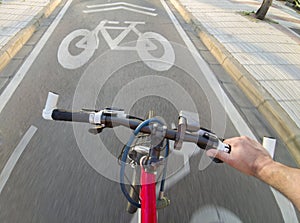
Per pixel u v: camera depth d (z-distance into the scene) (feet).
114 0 34.86
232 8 33.78
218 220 8.91
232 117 13.98
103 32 23.48
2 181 9.56
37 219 8.46
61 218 8.55
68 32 23.11
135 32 24.06
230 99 15.52
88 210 8.84
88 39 21.76
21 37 20.21
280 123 13.43
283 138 12.98
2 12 25.91
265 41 23.79
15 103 13.65
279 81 17.19
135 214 8.77
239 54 20.49
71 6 31.14
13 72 16.46
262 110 14.79
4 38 19.72
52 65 17.52
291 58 20.92
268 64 19.40
